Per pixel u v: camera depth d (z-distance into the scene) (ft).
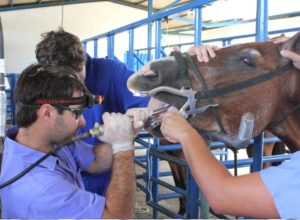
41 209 3.78
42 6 39.29
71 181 4.44
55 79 3.98
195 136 3.55
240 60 4.89
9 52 39.11
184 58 4.80
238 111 4.82
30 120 4.04
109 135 4.20
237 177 3.19
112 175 4.24
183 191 9.27
